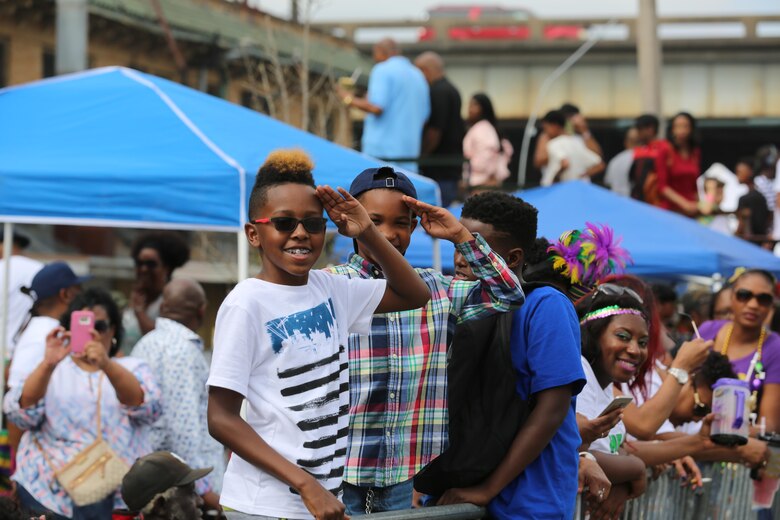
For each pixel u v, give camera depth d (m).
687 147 15.40
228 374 3.70
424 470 4.72
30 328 7.53
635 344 5.36
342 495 4.32
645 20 21.30
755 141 43.28
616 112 40.16
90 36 21.53
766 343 7.83
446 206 12.70
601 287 5.47
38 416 6.64
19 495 6.65
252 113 8.66
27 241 11.03
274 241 3.79
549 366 4.56
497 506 4.68
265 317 3.79
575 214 11.99
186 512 5.46
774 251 16.41
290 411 3.76
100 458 6.64
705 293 11.18
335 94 15.81
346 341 4.00
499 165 14.42
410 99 12.51
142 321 9.37
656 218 11.99
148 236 9.45
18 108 7.96
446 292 4.59
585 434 5.01
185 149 7.30
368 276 4.49
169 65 23.09
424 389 4.48
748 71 40.88
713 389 6.08
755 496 6.89
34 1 21.00
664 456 5.81
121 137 7.45
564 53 40.50
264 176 3.87
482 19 41.50
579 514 5.05
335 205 3.90
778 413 7.68
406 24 41.00
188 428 7.19
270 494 3.72
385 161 12.05
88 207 7.04
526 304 4.68
